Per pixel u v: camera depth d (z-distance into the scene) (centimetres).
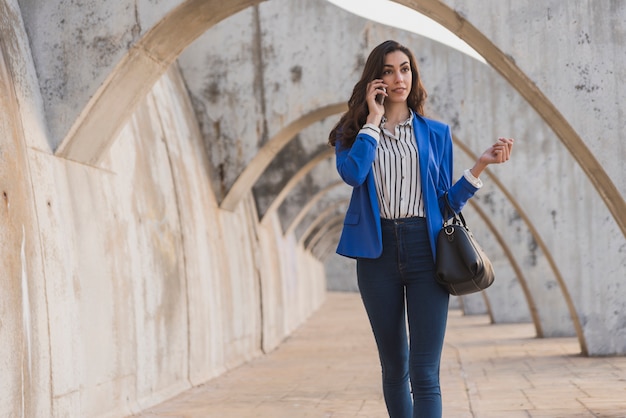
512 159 1195
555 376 891
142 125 881
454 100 1184
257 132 1132
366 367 1084
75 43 633
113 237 723
